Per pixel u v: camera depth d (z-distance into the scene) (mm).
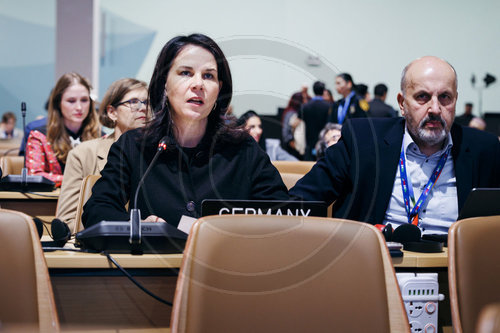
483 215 1554
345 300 1100
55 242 1437
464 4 7926
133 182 1651
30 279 1092
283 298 1102
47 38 6875
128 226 1297
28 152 3156
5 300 1077
